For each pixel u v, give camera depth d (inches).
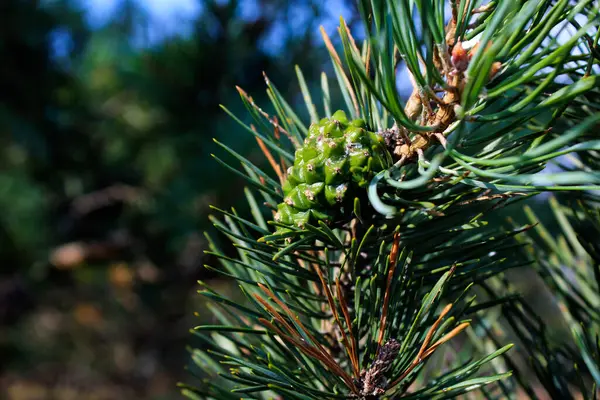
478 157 11.2
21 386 54.2
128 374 49.5
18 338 55.4
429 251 11.8
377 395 11.0
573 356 13.2
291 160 11.8
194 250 38.3
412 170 11.8
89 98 44.1
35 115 44.4
